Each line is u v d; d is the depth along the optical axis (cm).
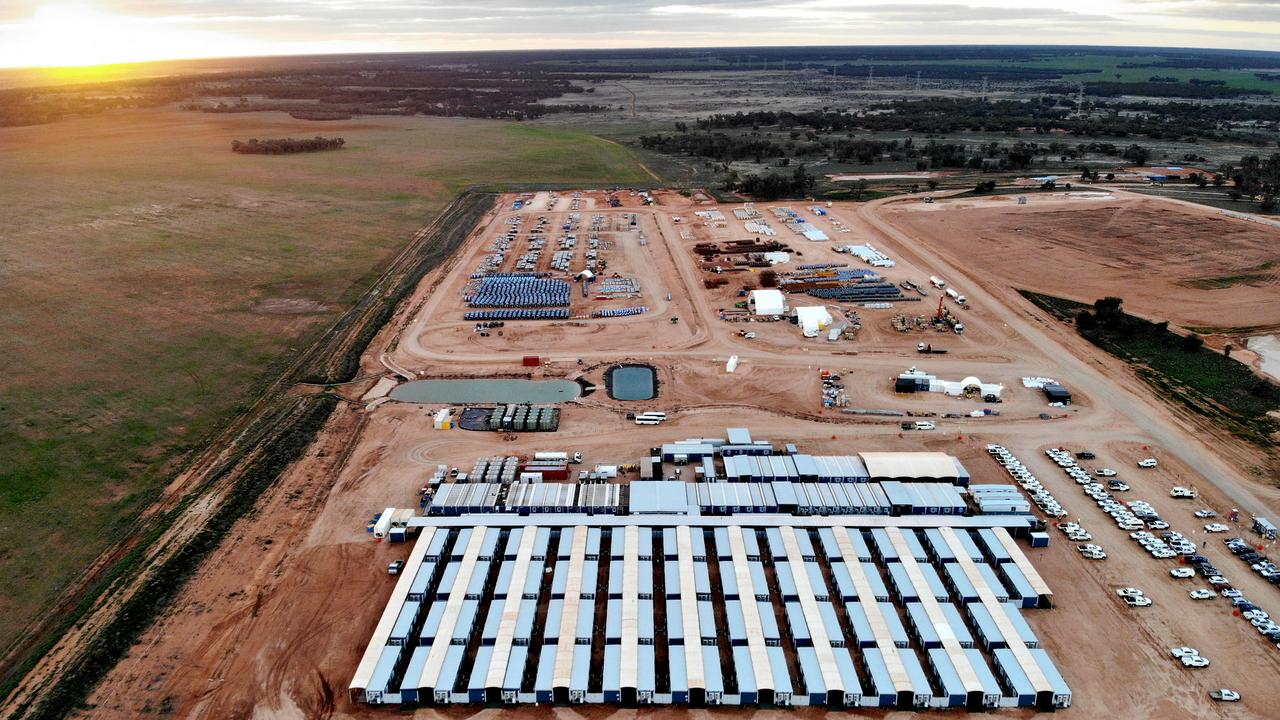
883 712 5675
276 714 5631
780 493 8044
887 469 8438
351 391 10781
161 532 7506
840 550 7150
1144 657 6109
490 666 5881
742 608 6469
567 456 9044
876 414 10012
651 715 5653
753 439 9406
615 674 5844
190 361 11181
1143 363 11400
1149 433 9488
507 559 7094
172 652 6138
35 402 9612
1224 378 10800
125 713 5578
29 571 6912
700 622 6328
